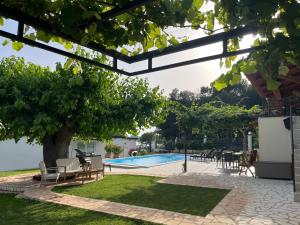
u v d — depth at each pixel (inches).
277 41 57.2
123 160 999.6
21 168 780.6
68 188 395.5
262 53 61.7
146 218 245.4
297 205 291.1
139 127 495.5
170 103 529.7
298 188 332.5
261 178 486.9
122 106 482.6
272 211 267.0
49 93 390.9
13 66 442.9
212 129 743.7
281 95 191.8
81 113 432.1
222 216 250.4
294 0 52.7
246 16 57.6
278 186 406.3
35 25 85.4
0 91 384.5
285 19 54.2
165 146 1537.9
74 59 116.0
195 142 1357.0
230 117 677.9
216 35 89.5
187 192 365.1
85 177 491.8
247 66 70.9
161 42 103.2
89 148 986.1
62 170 447.5
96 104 426.3
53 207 290.4
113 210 273.7
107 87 446.9
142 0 73.5
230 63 86.7
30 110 404.2
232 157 627.2
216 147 1263.5
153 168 695.1
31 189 384.5
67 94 394.6
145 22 94.9
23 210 280.7
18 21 84.0
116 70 120.6
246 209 275.3
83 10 76.8
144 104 494.3
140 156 1126.4
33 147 816.3
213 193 358.0
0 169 732.0
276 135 510.9
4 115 389.1
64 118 446.3
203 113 719.7
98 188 394.9
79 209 280.2
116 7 77.8
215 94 1857.8
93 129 483.2
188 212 265.9
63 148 485.7
